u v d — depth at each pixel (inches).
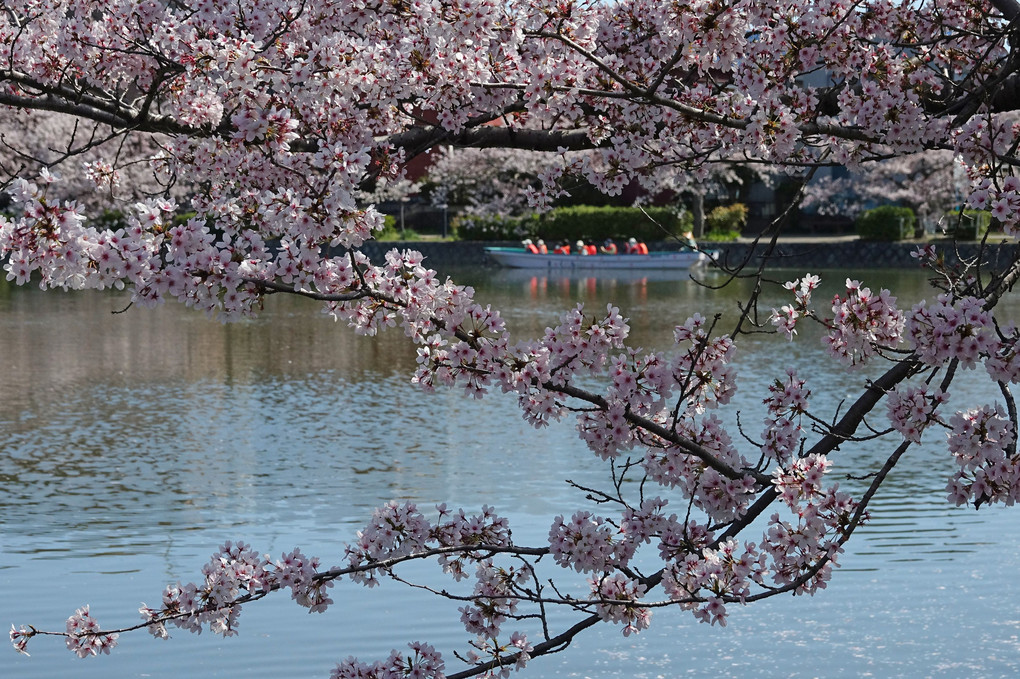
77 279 329.7
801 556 372.5
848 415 390.9
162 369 1786.4
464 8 430.9
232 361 1882.4
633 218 4399.6
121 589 765.3
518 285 3383.4
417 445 1244.5
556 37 448.1
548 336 382.0
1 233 317.4
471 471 1115.3
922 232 4175.7
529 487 1050.1
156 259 331.0
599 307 2657.5
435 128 503.8
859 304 378.9
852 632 697.6
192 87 469.1
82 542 872.3
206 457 1178.6
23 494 1021.2
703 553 381.1
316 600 410.6
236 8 479.2
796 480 367.6
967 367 336.5
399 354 1972.2
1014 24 427.8
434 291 362.3
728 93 506.9
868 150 471.8
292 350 2025.1
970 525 914.1
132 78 554.3
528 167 4375.0
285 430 1323.8
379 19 446.0
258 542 870.4
